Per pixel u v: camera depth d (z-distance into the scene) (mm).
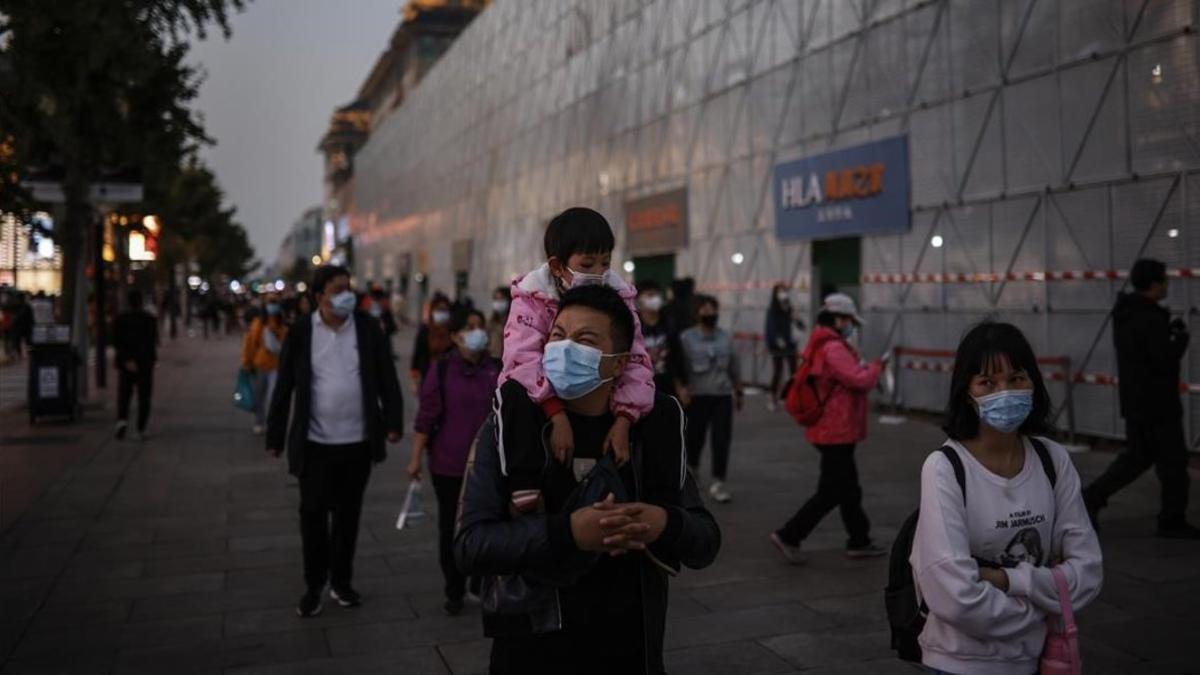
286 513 7848
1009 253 12414
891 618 2641
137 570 6164
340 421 5324
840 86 15930
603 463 2225
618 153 25688
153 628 5062
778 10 17781
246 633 4992
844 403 6117
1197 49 9828
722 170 19953
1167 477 6551
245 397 11930
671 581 5855
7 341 26844
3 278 34812
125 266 28578
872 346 15141
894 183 14555
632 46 24750
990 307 12727
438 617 5242
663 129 22797
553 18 31891
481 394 5348
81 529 7266
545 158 32594
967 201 13133
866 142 15203
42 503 8195
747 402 15961
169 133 13805
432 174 52875
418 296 56781
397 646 4805
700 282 20969
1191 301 9953
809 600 5461
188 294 53906
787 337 14969
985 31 12750
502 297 10844
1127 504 7727
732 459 10430
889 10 14664
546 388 2240
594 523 2094
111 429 12867
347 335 5391
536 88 33844
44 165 13414
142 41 9703
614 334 2250
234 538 7008
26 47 7992
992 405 2395
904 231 14398
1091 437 11234
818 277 16547
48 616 5250
